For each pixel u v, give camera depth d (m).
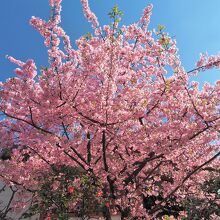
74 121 9.34
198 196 9.59
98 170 9.88
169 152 9.33
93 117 9.05
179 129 9.12
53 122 9.23
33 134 9.62
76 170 8.79
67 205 8.15
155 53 9.45
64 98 8.72
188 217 9.16
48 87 8.62
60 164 9.62
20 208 10.87
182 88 9.12
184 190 10.86
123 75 9.67
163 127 9.22
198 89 9.23
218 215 9.11
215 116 8.94
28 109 9.41
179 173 10.63
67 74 8.70
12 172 10.48
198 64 9.27
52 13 8.96
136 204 10.16
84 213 8.33
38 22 8.83
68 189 8.12
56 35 8.84
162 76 9.73
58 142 9.59
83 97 8.85
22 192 10.88
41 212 8.33
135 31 10.25
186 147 9.68
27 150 10.85
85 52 8.62
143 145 9.48
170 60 9.30
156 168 10.55
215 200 9.12
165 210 11.78
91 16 10.15
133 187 10.14
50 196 8.17
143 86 9.97
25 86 8.73
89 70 8.64
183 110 9.34
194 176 10.88
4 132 10.00
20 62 9.92
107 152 10.40
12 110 9.41
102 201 8.36
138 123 9.62
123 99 9.27
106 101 8.90
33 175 10.19
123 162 10.05
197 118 9.25
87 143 9.98
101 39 10.00
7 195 12.49
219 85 9.30
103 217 9.44
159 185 11.43
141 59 10.13
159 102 9.55
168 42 9.05
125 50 9.97
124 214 9.87
